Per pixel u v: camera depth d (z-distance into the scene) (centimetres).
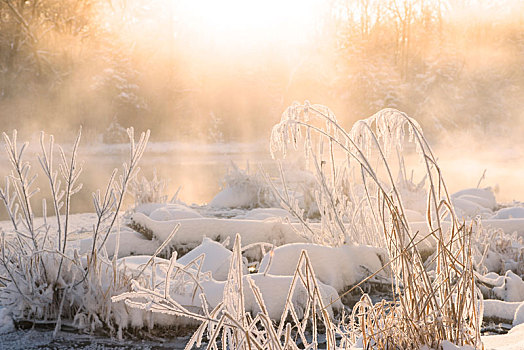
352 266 483
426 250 538
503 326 387
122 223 810
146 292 231
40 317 423
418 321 246
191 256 482
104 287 412
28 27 4138
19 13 4125
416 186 907
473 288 251
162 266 381
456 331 249
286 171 1488
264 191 1147
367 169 290
